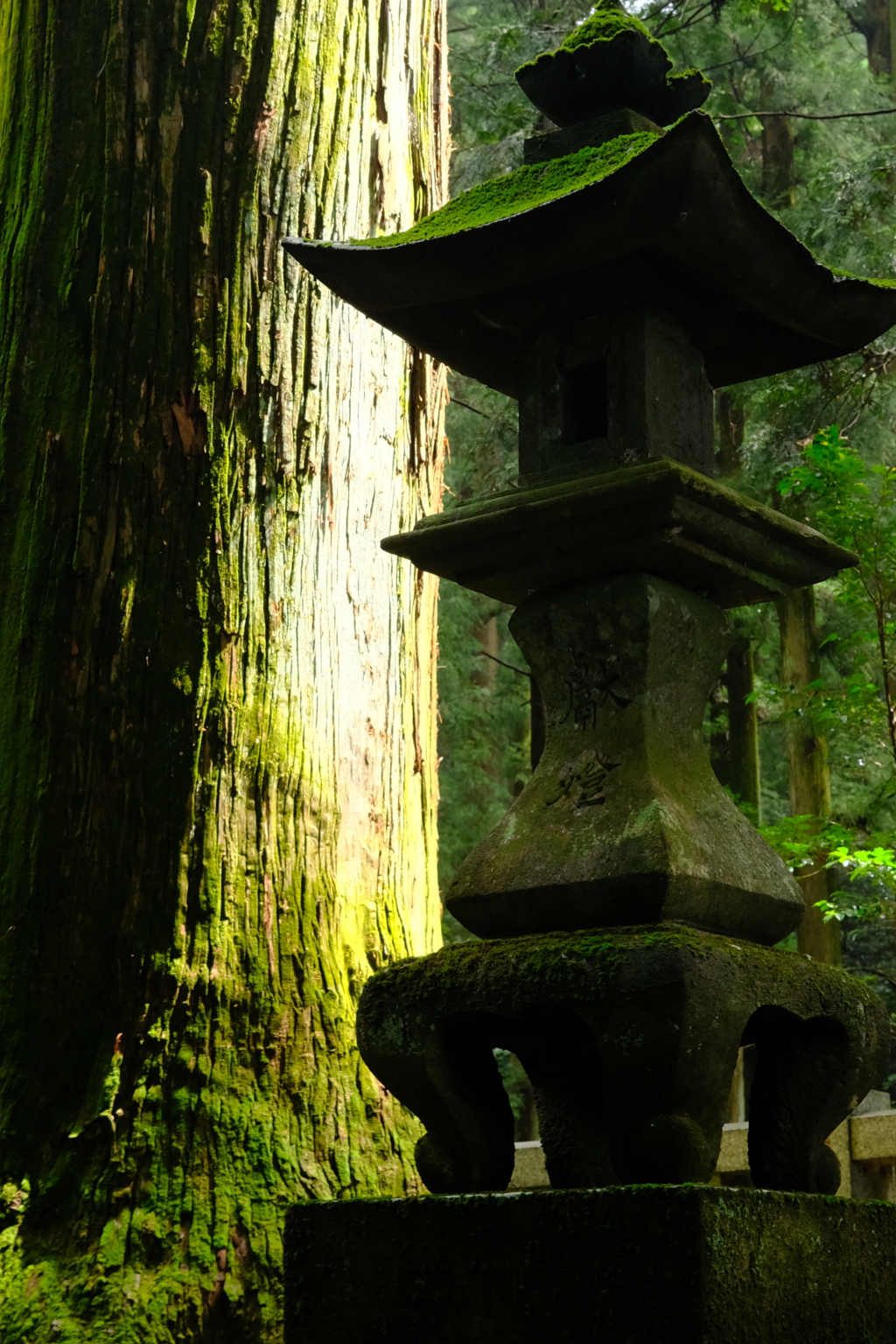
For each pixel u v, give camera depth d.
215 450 3.23
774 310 2.32
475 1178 2.04
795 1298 1.79
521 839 2.12
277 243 3.38
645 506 2.06
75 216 3.35
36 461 3.27
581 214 2.05
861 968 12.45
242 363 3.29
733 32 10.91
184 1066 2.91
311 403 3.38
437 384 3.90
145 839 3.03
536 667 2.27
